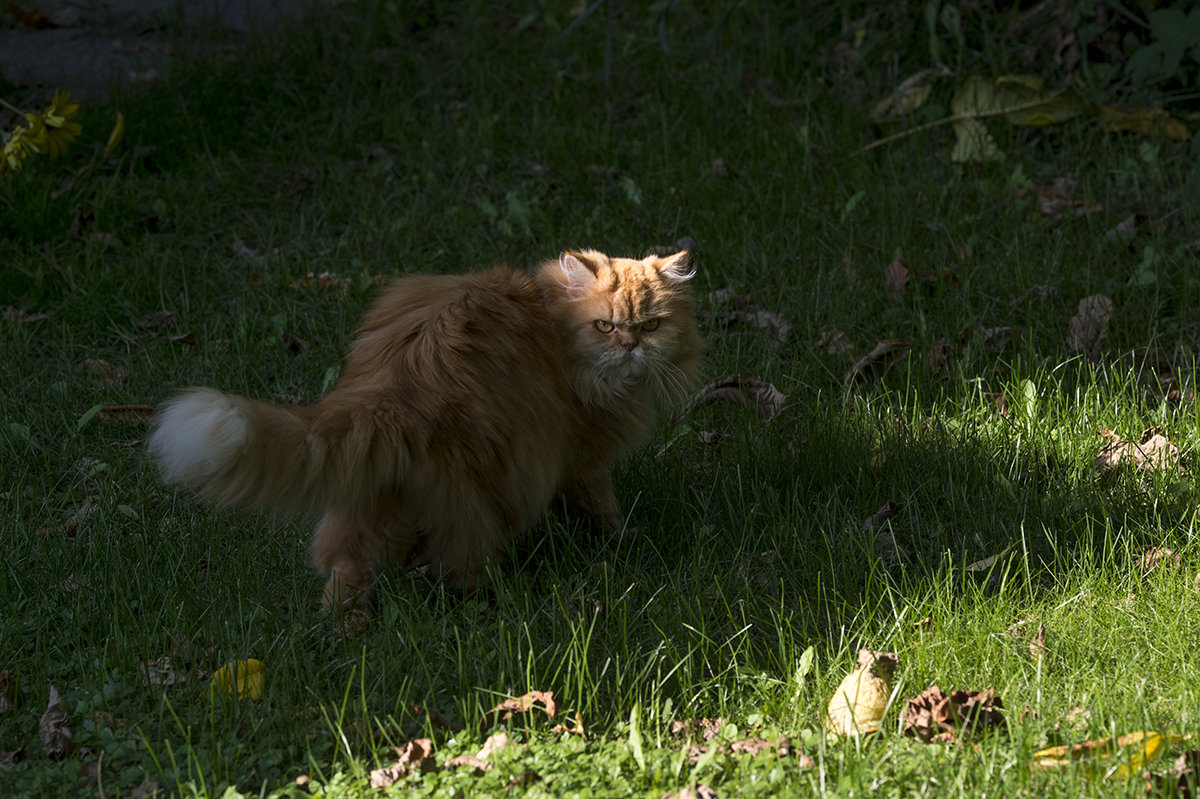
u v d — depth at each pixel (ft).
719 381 19.15
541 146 27.89
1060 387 18.22
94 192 25.64
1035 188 24.66
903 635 12.49
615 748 10.56
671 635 12.95
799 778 9.96
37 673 12.32
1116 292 20.95
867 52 30.07
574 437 14.62
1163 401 17.48
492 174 26.99
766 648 12.87
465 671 12.21
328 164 27.63
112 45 33.63
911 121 27.50
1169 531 14.47
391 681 12.10
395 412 11.91
